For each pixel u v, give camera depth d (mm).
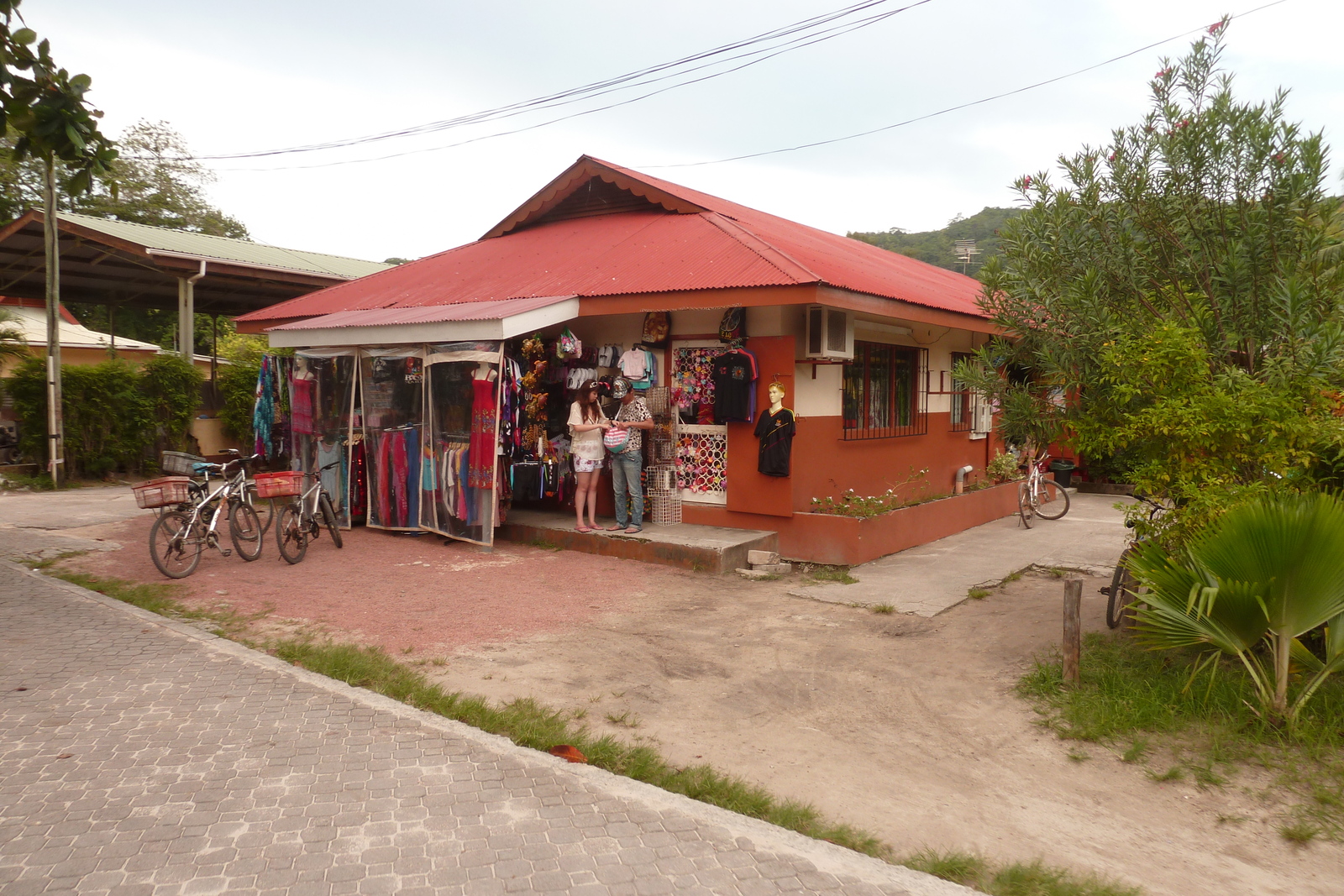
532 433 9914
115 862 3213
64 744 4215
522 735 4504
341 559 8859
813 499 9727
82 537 9641
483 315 8898
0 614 6449
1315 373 5020
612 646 6301
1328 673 4652
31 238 16234
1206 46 5973
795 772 4395
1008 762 4523
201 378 16172
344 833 3459
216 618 6566
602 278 9938
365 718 4641
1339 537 4367
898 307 9273
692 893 3117
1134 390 5449
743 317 9336
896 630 6859
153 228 18766
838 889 3189
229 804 3662
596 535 9383
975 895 3221
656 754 4477
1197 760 4457
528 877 3191
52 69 5684
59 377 14141
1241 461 5320
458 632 6477
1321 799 3977
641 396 9961
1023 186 6398
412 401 10000
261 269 16766
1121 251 6066
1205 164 5770
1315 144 5383
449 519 9656
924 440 12258
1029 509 12320
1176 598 4852
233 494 8469
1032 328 6242
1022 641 6516
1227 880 3451
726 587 8164
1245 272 5719
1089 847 3695
